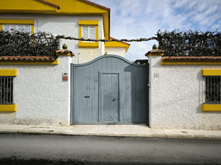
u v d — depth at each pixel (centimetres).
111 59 548
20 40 544
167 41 545
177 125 509
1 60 504
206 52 542
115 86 547
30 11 789
